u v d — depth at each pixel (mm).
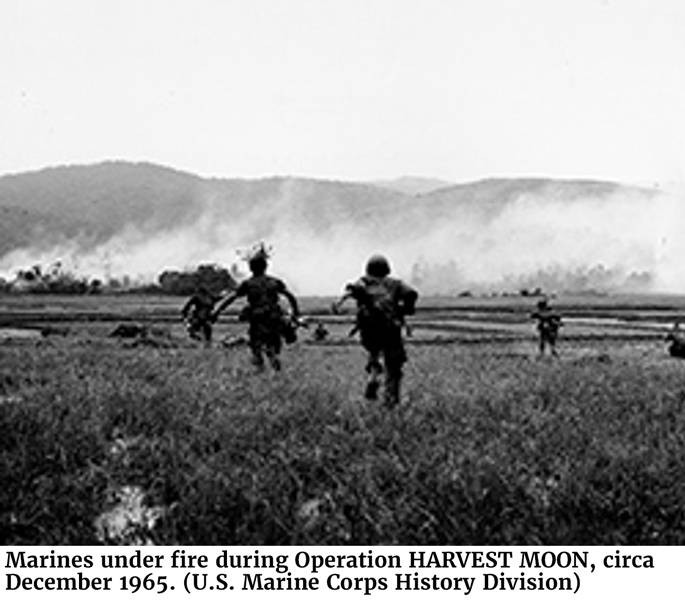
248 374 15547
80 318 64500
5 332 49000
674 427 9719
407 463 7309
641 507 6262
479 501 6270
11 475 6977
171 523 6129
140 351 25375
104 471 7402
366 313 11703
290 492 6703
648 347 38031
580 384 14234
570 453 7832
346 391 13211
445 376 16688
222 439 8617
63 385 12234
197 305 33031
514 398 12062
